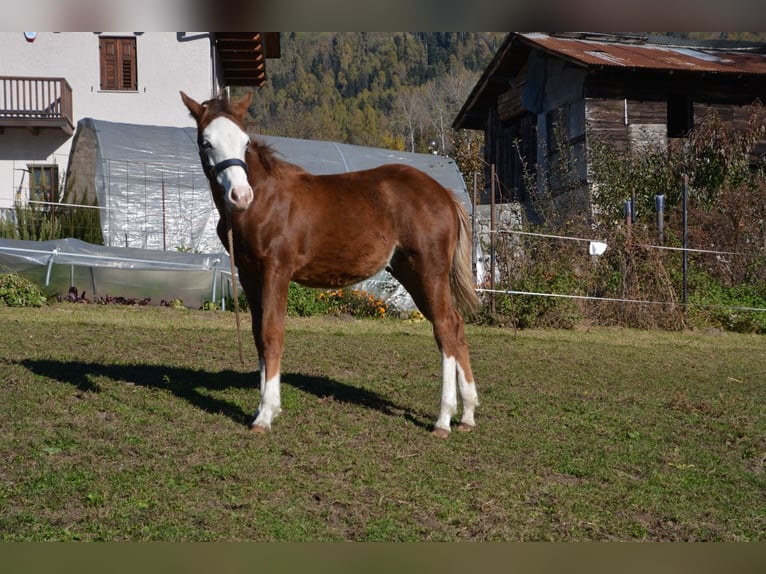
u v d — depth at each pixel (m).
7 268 14.66
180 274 15.19
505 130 29.77
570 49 24.47
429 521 5.22
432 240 7.02
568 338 13.24
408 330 13.30
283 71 115.62
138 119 26.77
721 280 17.20
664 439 7.31
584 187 21.56
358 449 6.43
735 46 29.98
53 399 7.24
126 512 5.02
